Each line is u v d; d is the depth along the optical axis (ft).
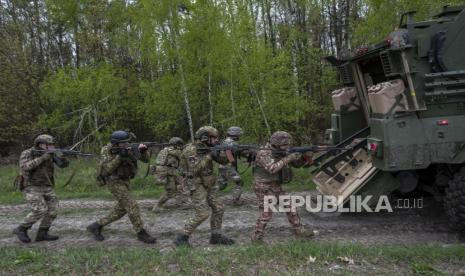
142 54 48.55
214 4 43.75
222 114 46.78
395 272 14.82
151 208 26.73
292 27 52.39
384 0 40.24
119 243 20.12
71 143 56.29
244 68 44.27
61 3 50.60
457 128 18.39
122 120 54.39
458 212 18.35
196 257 16.11
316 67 52.60
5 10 61.26
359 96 25.49
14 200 30.17
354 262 15.65
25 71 56.80
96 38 55.62
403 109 18.28
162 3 42.50
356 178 21.61
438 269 15.14
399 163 18.28
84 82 47.03
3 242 20.81
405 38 18.03
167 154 25.80
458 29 18.42
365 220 22.29
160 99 46.83
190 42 44.09
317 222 22.16
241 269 15.12
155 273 14.92
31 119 57.82
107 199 30.19
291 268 15.16
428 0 38.04
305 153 19.02
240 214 24.39
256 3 53.67
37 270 15.57
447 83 18.16
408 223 21.62
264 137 45.75
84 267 15.67
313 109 49.24
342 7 59.26
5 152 66.23
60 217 25.12
